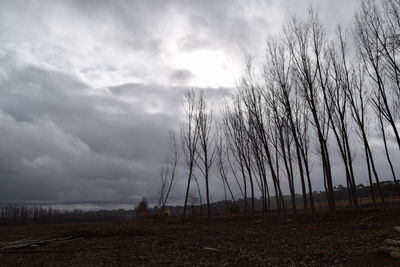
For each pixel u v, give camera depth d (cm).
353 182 2358
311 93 2356
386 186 3691
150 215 4719
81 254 1339
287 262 996
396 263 862
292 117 2548
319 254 1044
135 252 1334
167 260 1141
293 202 2617
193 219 3353
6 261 1270
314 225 1959
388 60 1994
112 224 3725
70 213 6738
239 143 3272
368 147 2361
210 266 1020
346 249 1086
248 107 2961
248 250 1243
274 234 1712
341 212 2166
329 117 2362
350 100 2428
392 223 1617
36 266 1146
